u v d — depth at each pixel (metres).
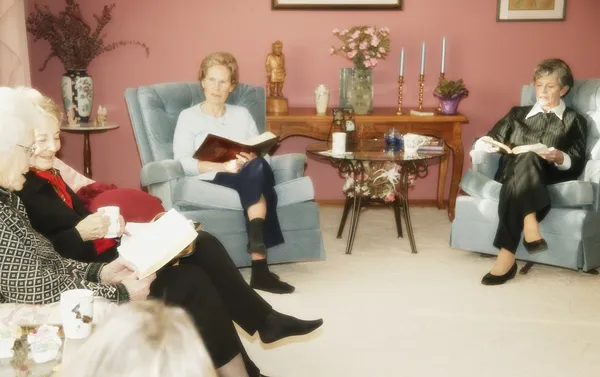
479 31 4.82
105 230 2.02
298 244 3.38
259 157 3.25
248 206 3.14
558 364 2.50
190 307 1.83
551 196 3.38
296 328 2.15
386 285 3.30
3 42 3.89
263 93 3.88
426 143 3.88
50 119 2.06
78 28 4.54
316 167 4.97
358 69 4.46
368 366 2.48
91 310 1.53
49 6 4.65
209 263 2.06
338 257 3.73
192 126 3.42
